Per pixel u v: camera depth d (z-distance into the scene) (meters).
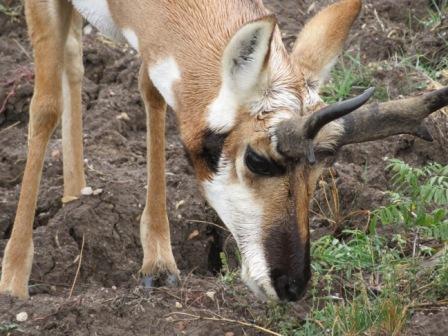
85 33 16.31
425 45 15.88
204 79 10.34
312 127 9.36
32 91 14.93
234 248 12.45
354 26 16.48
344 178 13.09
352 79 15.02
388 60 15.68
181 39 10.60
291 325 10.62
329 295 11.14
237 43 9.75
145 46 10.91
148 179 12.06
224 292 11.20
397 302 10.55
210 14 10.64
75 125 12.73
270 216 9.95
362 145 13.85
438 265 11.32
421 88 14.92
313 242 11.98
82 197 12.54
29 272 11.38
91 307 10.71
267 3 17.20
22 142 14.47
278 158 9.74
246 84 9.88
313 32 10.53
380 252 11.66
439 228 11.43
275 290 10.01
